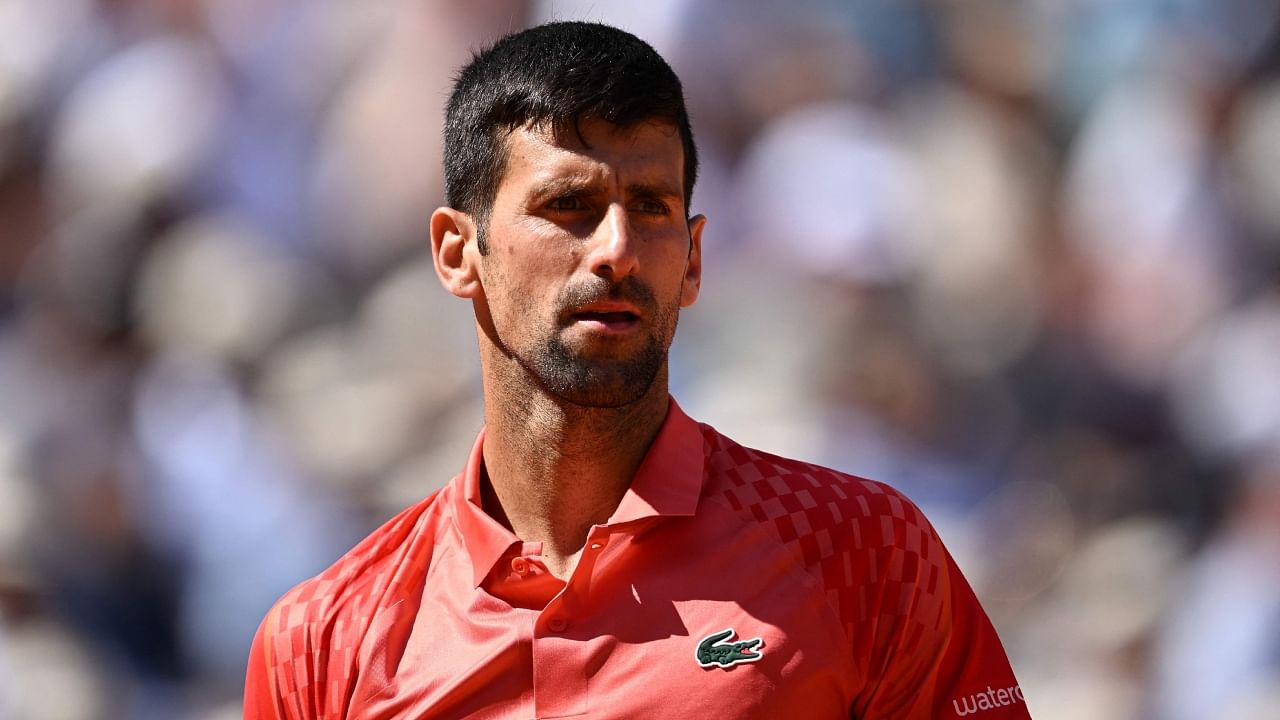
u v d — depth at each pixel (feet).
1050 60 129.70
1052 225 121.80
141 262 121.39
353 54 129.49
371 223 124.57
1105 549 98.32
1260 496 98.78
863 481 37.32
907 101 124.06
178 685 97.40
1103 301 117.39
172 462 105.40
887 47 125.18
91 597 95.55
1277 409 107.45
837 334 102.53
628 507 35.40
